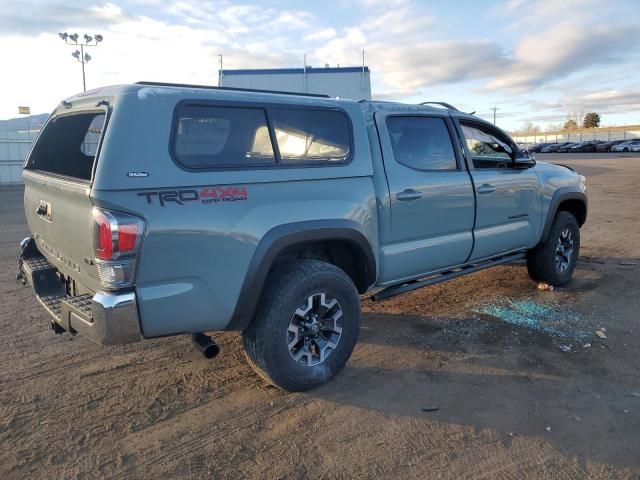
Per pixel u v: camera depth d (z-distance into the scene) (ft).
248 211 10.39
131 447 9.77
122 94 9.36
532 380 12.21
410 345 14.26
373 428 10.32
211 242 9.88
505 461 9.26
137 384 12.16
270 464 9.25
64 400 11.44
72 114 11.75
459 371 12.71
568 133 313.53
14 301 18.22
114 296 9.05
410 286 14.64
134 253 9.07
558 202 18.61
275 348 10.93
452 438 9.95
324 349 11.93
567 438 9.91
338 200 11.90
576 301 17.75
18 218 39.01
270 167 10.80
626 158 135.03
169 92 9.76
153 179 9.22
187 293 9.75
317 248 12.51
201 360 13.42
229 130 10.39
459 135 15.30
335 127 12.22
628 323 15.61
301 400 11.41
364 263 12.63
